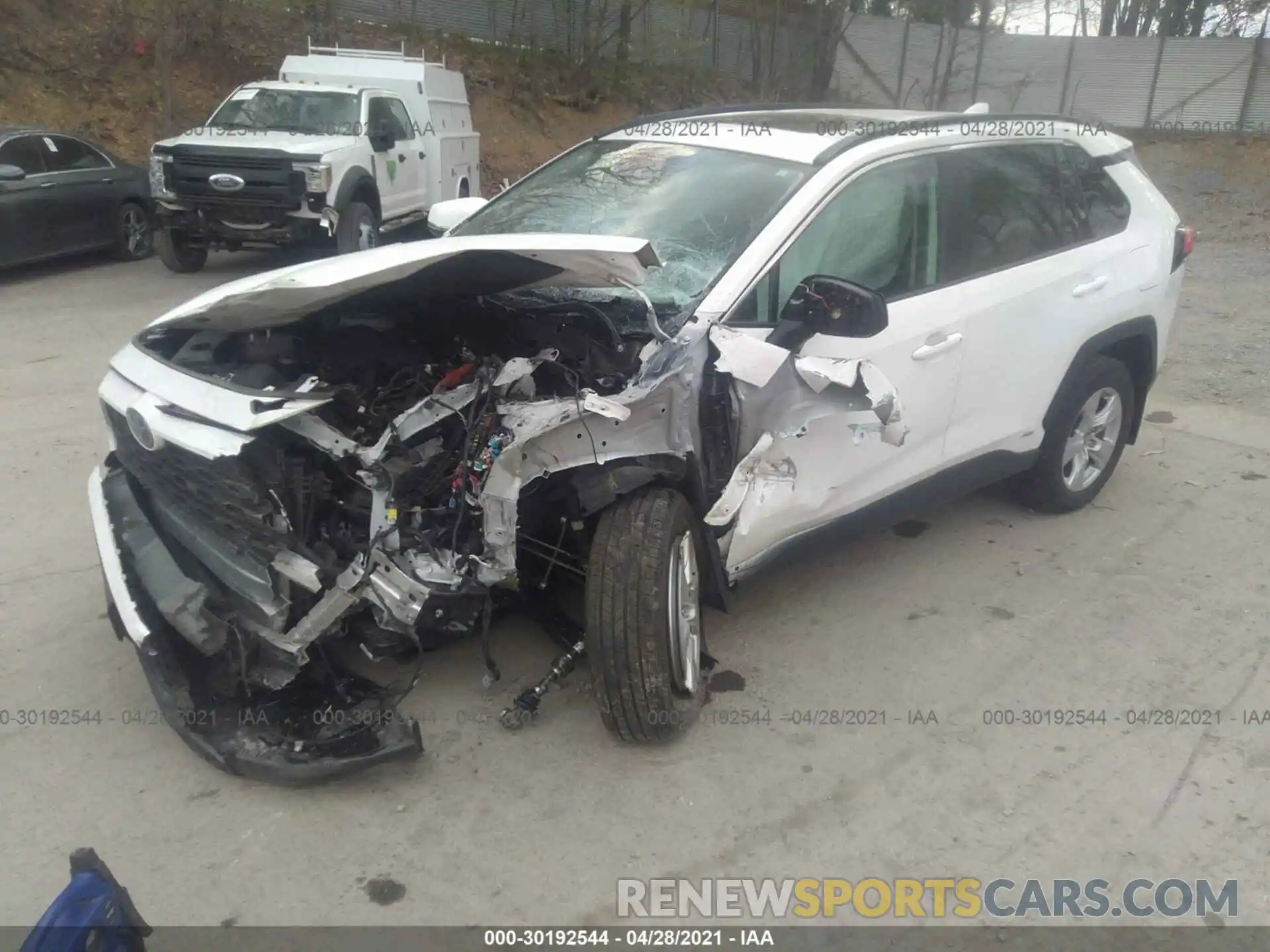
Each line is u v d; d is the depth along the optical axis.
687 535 3.31
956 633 4.09
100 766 3.24
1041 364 4.55
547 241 3.08
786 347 3.38
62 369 7.27
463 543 3.07
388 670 3.72
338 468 3.04
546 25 21.77
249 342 3.40
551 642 3.92
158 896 2.74
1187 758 3.38
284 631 3.00
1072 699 3.68
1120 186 5.09
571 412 2.95
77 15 16.08
